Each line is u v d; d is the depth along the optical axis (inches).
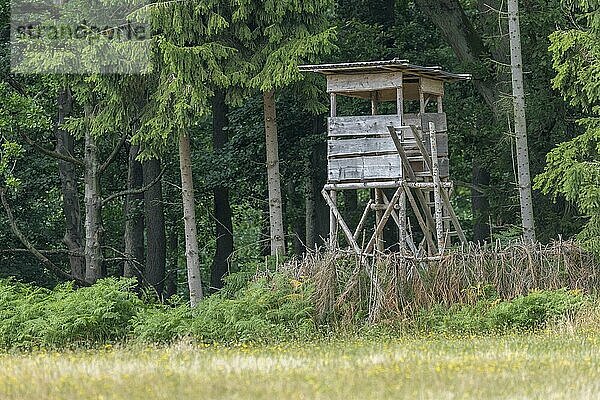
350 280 1416.1
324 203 2316.7
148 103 1705.2
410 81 1628.9
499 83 2000.5
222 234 2375.7
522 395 700.7
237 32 1711.4
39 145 2094.0
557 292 1376.7
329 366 848.9
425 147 1595.7
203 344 1222.3
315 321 1390.3
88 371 827.4
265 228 2465.6
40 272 2337.6
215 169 2241.6
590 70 1533.0
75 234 2209.6
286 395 689.0
